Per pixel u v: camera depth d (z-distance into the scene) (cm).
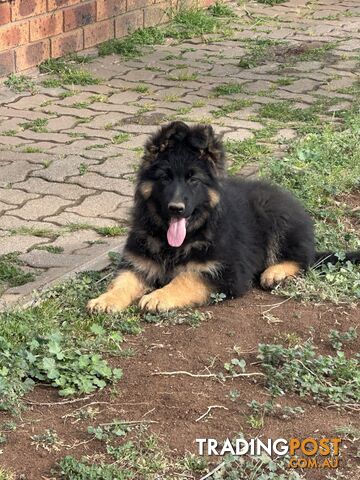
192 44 516
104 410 228
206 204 274
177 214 267
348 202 338
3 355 238
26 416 226
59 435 220
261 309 273
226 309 272
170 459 214
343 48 515
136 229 280
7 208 326
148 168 276
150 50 499
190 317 264
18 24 438
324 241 308
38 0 446
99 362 240
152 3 528
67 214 324
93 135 390
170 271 280
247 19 574
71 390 233
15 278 282
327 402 234
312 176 346
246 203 295
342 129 397
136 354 248
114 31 502
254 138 387
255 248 289
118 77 458
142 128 398
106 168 358
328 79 463
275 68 479
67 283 278
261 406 229
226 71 473
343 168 358
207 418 226
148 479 209
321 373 242
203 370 243
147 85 450
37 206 329
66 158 366
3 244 302
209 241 275
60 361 241
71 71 455
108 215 324
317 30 552
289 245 293
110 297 269
